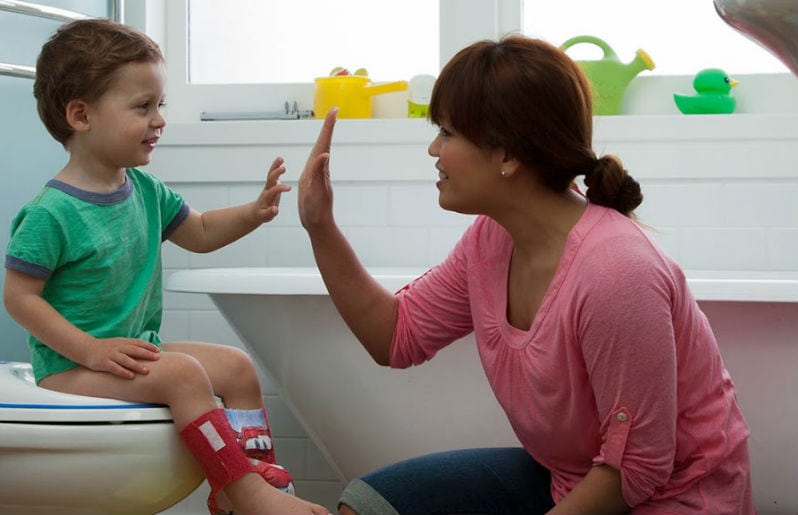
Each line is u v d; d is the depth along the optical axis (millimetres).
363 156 2486
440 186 1338
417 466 1445
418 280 1516
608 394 1206
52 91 1578
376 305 1479
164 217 1743
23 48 2266
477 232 1430
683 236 2418
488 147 1267
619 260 1197
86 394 1514
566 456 1339
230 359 1627
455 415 1822
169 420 1479
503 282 1364
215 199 2547
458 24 2574
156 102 1612
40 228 1514
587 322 1197
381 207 2498
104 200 1592
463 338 1796
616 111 2477
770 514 1811
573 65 1289
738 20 1208
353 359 1823
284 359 1860
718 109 2432
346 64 2701
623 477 1207
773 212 2387
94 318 1583
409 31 2666
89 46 1563
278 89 2689
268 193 1716
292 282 1765
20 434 1414
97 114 1563
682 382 1263
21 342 2260
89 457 1426
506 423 1811
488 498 1440
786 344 1717
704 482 1267
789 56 1228
